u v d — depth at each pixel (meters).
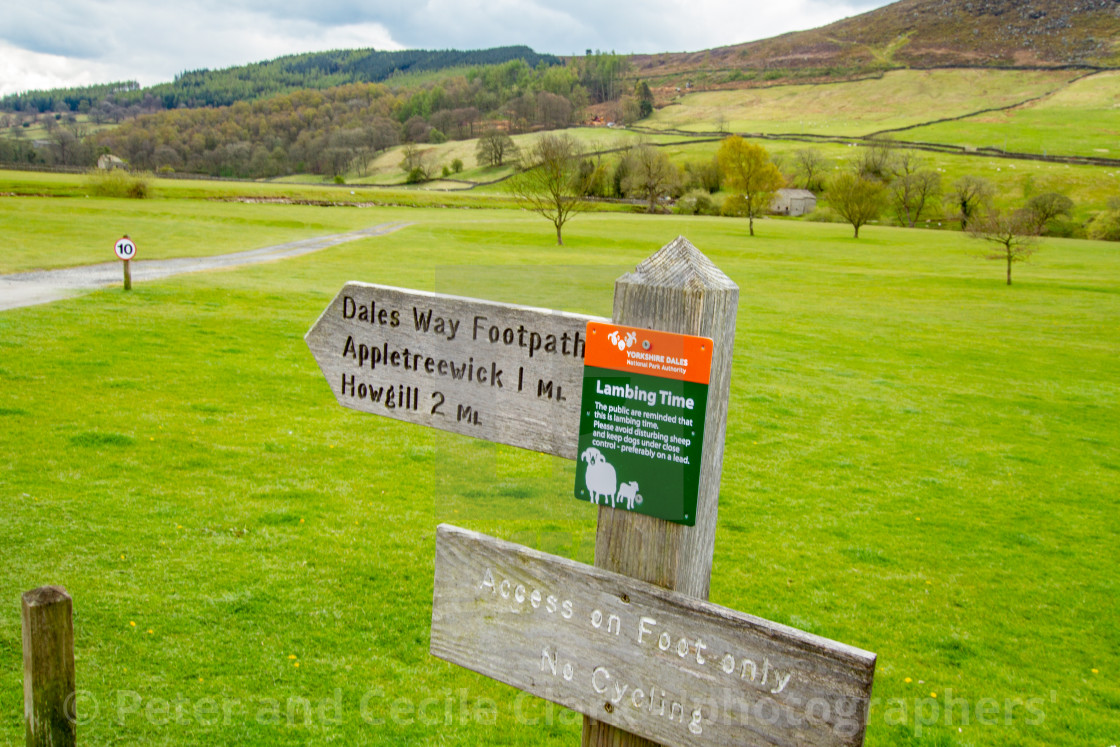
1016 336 37.31
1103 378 28.78
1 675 6.01
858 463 16.08
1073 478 16.36
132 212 72.31
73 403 14.59
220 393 16.55
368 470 12.65
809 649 2.33
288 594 8.02
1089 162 157.12
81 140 191.38
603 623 2.76
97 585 7.74
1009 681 7.95
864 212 96.62
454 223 86.00
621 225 92.94
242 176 196.38
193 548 8.95
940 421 20.47
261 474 11.98
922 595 10.00
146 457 12.15
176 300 27.77
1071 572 11.23
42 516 9.38
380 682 6.59
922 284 55.94
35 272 33.69
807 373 25.36
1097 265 71.44
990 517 13.44
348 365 3.46
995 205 129.38
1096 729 7.10
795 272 61.12
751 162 103.31
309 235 67.25
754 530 11.90
